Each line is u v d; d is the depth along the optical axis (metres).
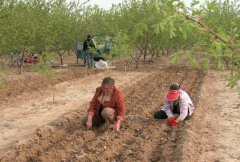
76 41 29.31
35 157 7.78
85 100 14.20
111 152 7.92
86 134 8.93
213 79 20.08
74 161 7.29
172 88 9.92
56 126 9.72
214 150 8.41
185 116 9.82
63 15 25.80
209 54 2.82
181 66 27.48
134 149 8.12
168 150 8.02
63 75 21.28
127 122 10.21
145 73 23.48
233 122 10.82
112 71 24.38
